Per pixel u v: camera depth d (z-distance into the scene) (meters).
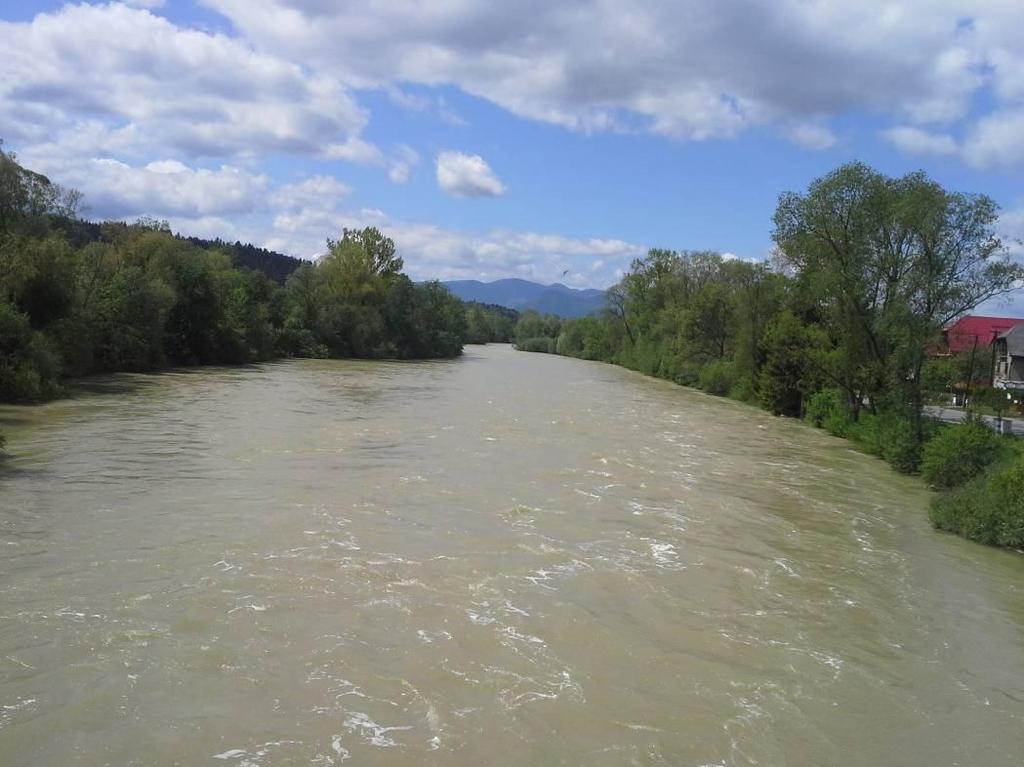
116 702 8.08
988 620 12.17
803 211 32.78
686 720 8.41
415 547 13.88
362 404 36.97
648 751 7.72
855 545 16.08
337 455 22.66
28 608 10.41
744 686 9.34
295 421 29.59
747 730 8.28
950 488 21.62
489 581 12.34
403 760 7.28
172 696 8.25
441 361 89.62
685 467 24.08
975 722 8.81
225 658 9.17
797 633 11.15
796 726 8.47
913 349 28.03
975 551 16.17
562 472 21.81
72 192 45.56
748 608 12.00
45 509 15.37
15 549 12.80
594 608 11.50
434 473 20.64
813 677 9.73
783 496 20.61
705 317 63.22
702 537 15.88
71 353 40.41
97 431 25.12
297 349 77.75
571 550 14.31
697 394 55.34
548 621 10.87
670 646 10.37
